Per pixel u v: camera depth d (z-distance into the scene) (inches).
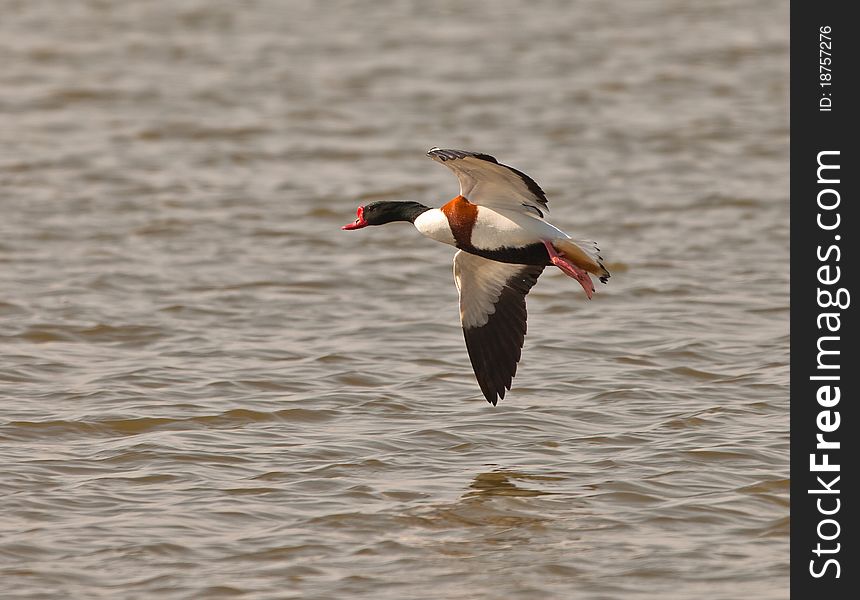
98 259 812.6
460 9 1642.5
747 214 923.4
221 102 1250.0
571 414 548.4
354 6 1659.7
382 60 1400.1
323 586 395.9
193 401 562.6
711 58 1409.9
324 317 707.4
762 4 1662.2
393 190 994.1
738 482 471.2
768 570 405.4
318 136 1146.0
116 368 612.1
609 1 1681.8
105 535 428.1
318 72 1353.3
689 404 560.7
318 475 479.2
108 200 952.9
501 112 1213.7
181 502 454.6
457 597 390.3
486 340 497.0
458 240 459.5
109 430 527.5
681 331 674.2
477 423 536.1
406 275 791.1
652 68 1366.9
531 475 480.1
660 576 401.7
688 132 1147.3
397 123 1182.9
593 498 459.2
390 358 630.5
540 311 714.8
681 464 487.8
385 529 435.2
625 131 1152.2
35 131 1147.3
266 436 521.3
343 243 863.1
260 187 998.4
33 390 577.0
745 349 644.1
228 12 1627.7
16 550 416.2
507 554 416.8
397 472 484.1
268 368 613.9
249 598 388.2
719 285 762.8
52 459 492.4
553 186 995.3
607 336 666.2
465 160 434.3
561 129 1160.8
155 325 686.5
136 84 1309.1
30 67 1364.4
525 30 1531.7
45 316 697.0
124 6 1648.6
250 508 450.0
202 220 908.0
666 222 906.7
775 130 1156.5
